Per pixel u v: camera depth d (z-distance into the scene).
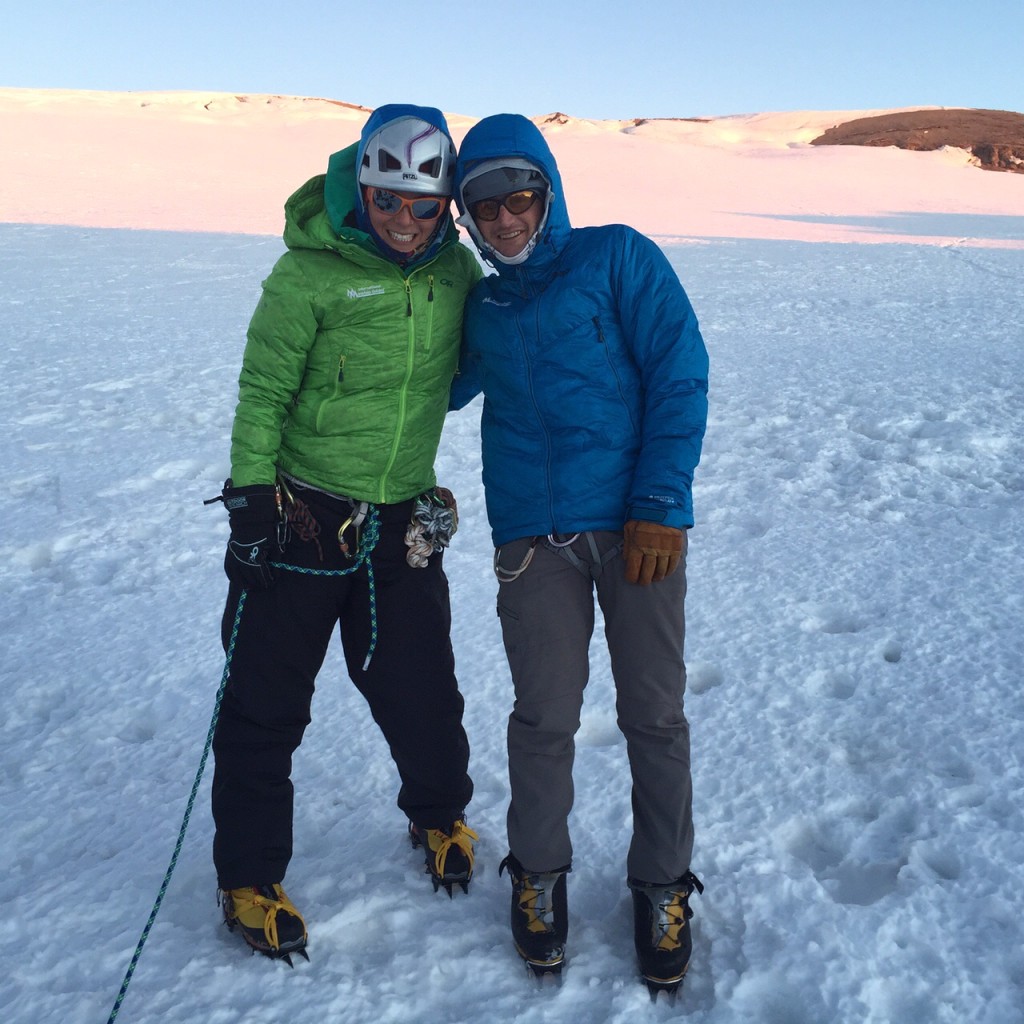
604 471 2.15
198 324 11.20
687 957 2.06
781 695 3.12
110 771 2.93
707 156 59.19
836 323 10.54
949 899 2.20
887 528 4.51
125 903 2.38
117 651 3.64
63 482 5.58
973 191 49.66
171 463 5.87
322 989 2.09
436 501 2.39
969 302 11.78
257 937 2.18
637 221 28.86
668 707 2.11
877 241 23.12
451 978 2.12
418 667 2.35
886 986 2.01
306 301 2.15
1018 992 1.97
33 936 2.27
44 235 20.98
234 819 2.23
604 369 2.15
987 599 3.70
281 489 2.26
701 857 2.41
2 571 4.42
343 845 2.58
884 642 3.42
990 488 5.05
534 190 2.07
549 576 2.16
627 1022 1.98
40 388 7.91
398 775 2.86
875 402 6.72
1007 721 2.88
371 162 2.10
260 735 2.25
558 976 2.12
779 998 2.01
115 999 2.08
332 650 3.59
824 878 2.37
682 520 2.04
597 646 3.52
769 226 28.42
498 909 2.34
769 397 7.05
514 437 2.21
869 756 2.80
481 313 2.24
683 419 2.08
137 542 4.72
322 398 2.22
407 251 2.19
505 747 2.95
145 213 27.27
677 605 2.11
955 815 2.47
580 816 2.60
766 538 4.47
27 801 2.79
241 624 2.25
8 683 3.43
